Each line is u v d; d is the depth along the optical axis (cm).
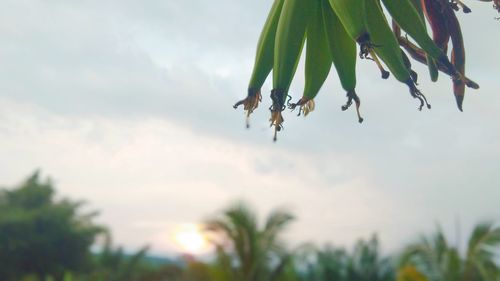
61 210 4184
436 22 265
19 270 4066
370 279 1814
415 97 223
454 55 262
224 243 1716
